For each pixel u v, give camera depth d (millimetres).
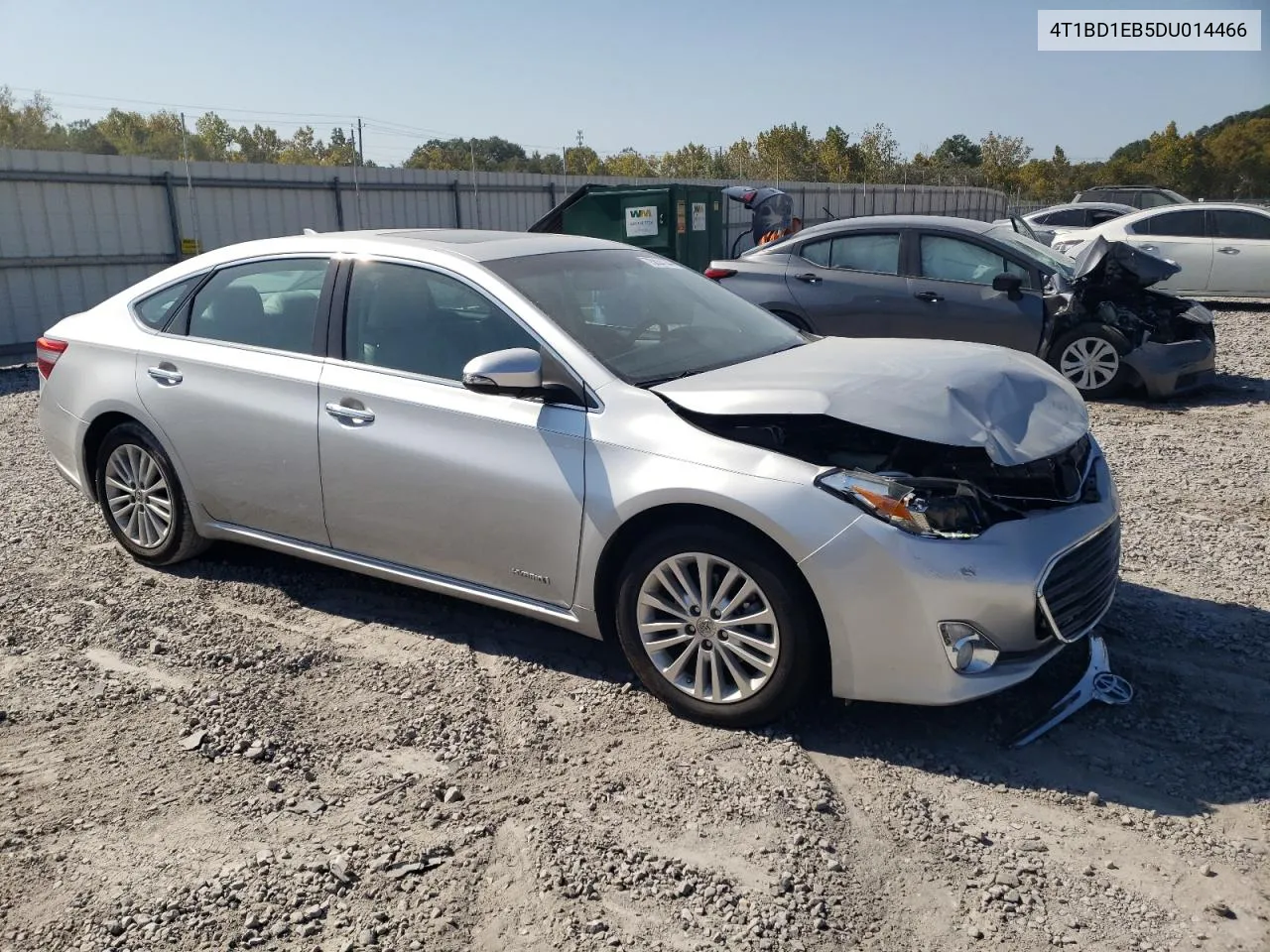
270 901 2803
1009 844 3045
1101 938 2654
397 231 4871
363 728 3725
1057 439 3684
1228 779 3346
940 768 3445
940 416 3490
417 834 3100
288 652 4316
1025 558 3393
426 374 4184
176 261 15383
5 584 5070
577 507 3775
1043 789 3312
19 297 13430
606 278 4535
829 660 3564
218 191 15922
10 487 6820
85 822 3174
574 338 3959
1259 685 3928
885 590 3336
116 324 5188
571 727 3719
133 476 5160
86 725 3756
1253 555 5289
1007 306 9047
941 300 9203
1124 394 9688
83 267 14156
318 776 3422
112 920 2732
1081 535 3594
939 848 3027
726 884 2873
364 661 4234
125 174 14562
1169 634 4355
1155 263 8969
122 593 4949
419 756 3541
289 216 17156
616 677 4098
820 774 3406
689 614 3680
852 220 9789
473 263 4242
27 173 13320
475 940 2666
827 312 9539
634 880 2889
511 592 4078
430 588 4309
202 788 3350
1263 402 9305
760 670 3564
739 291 9844
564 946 2641
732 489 3465
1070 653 4156
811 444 3850
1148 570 5094
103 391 5094
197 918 2744
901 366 3936
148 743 3633
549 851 3012
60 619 4660
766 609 3516
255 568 5230
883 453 3791
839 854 3004
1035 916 2734
